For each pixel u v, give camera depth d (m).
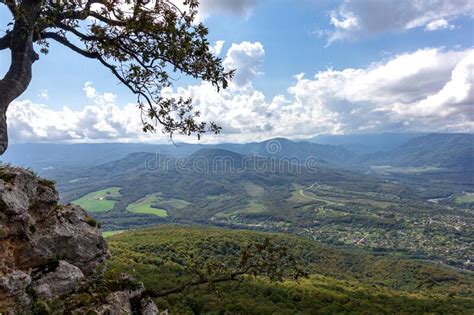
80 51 7.77
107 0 6.84
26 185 7.51
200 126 8.54
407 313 59.81
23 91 6.87
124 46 7.35
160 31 6.74
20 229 6.90
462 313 63.38
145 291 8.10
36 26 6.95
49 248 7.45
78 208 8.92
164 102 8.27
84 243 8.16
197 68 7.23
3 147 6.46
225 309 41.78
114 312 6.91
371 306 59.94
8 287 5.89
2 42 7.09
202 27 7.08
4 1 6.71
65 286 6.98
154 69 7.76
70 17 6.99
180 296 34.00
